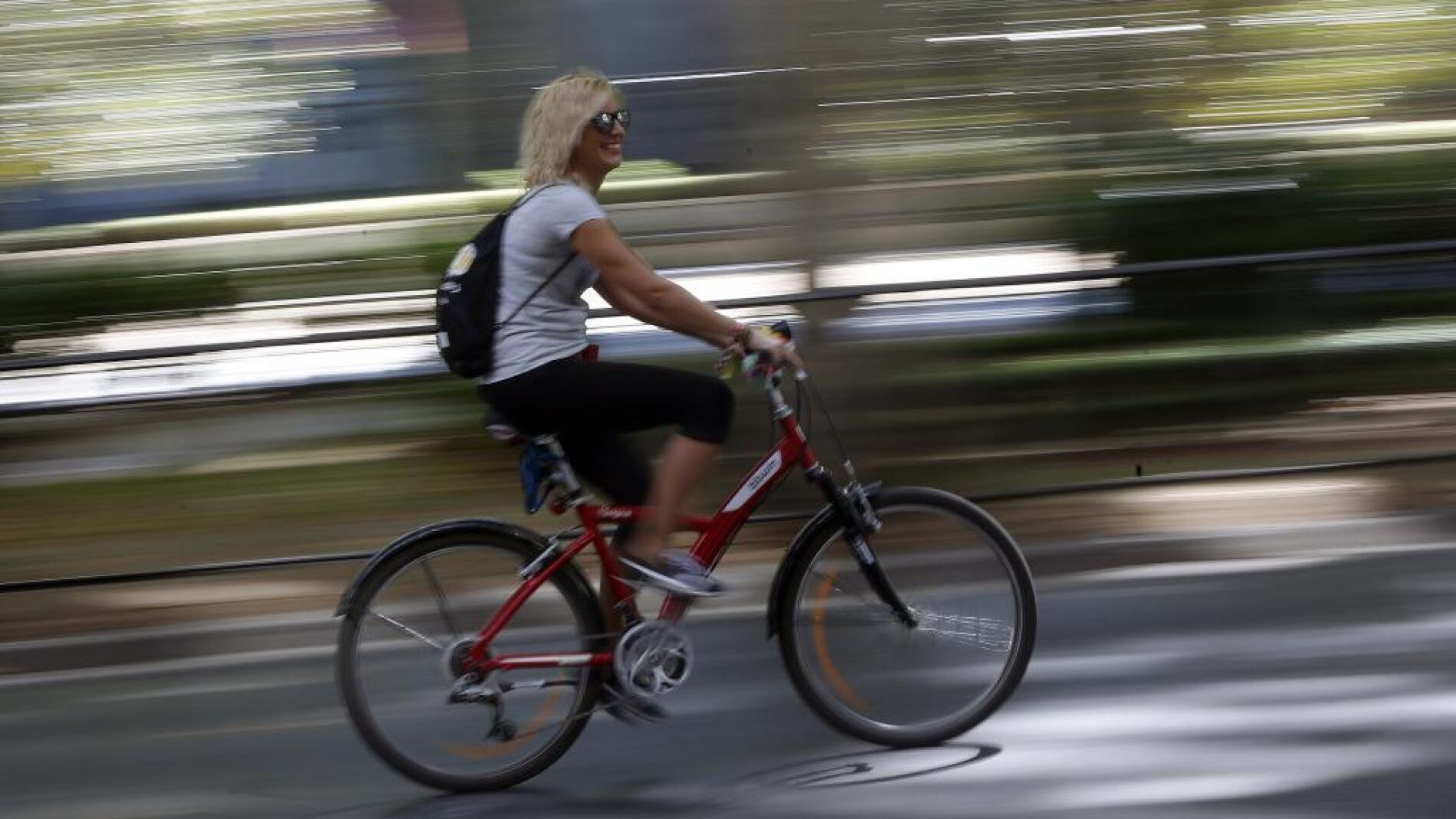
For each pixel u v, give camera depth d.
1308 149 15.66
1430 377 15.48
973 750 8.62
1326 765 8.18
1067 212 15.08
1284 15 15.59
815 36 14.71
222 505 14.13
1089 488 12.67
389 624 8.31
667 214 14.88
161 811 8.41
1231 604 10.84
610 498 8.47
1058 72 15.19
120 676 10.84
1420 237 15.65
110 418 14.35
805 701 8.70
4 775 9.03
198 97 15.45
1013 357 14.55
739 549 12.76
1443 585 11.05
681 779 8.41
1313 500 13.30
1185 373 15.00
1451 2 15.87
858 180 14.80
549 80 15.53
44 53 15.25
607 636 8.39
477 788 8.41
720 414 8.22
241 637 11.53
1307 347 15.31
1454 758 8.21
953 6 14.81
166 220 15.45
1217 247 15.27
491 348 8.05
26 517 13.99
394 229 15.59
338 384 14.03
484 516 13.90
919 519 8.73
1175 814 7.68
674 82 14.93
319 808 8.34
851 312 14.23
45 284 15.20
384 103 15.59
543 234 7.99
